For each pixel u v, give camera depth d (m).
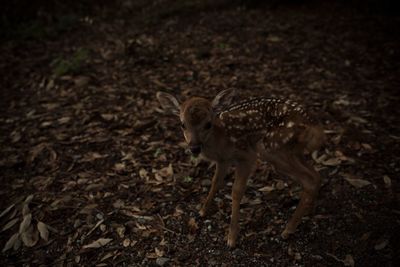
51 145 2.95
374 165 2.74
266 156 2.52
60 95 3.36
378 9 4.61
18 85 3.52
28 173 2.80
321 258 2.39
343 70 3.50
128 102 3.26
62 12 5.10
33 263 2.43
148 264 2.40
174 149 2.91
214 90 3.32
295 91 3.29
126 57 3.71
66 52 4.00
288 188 2.68
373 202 2.57
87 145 2.95
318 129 2.46
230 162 2.53
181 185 2.71
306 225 2.51
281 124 2.46
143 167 2.81
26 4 4.96
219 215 2.58
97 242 2.47
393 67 3.50
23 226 2.54
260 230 2.51
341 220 2.51
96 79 3.48
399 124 2.97
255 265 2.38
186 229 2.52
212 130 2.51
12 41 4.33
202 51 3.71
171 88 3.37
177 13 4.84
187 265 2.39
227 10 4.82
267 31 4.14
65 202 2.63
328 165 2.76
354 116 3.05
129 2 5.56
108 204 2.63
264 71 3.50
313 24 4.30
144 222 2.55
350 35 4.02
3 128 3.10
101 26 4.72
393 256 2.36
